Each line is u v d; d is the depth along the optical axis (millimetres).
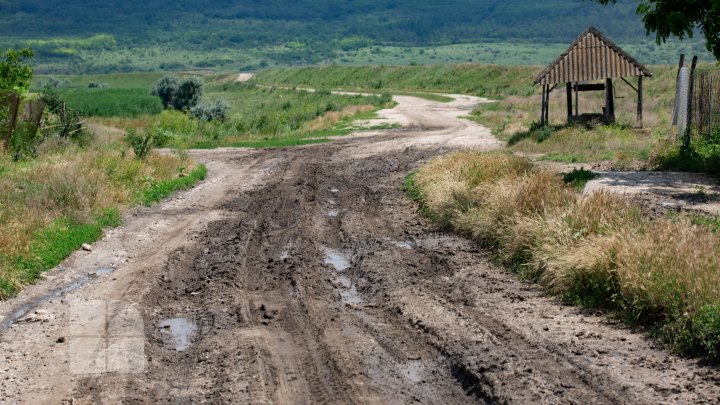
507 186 14688
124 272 12352
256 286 11555
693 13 18344
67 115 30656
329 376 7844
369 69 127625
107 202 17172
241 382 7645
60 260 13023
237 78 162250
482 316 9578
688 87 22203
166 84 82875
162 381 7895
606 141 26906
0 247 12180
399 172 24297
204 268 12742
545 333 8766
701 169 18359
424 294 10688
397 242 14406
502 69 101562
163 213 17625
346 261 13398
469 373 7668
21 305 10703
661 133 27438
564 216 11758
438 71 110312
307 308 10250
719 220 12258
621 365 7652
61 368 8180
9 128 24719
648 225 11047
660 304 8656
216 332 9344
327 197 20125
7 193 15961
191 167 24906
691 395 6836
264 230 15797
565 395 7023
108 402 7281
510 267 11836
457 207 15195
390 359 8305
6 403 7336
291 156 30391
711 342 7602
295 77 142000
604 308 9539
